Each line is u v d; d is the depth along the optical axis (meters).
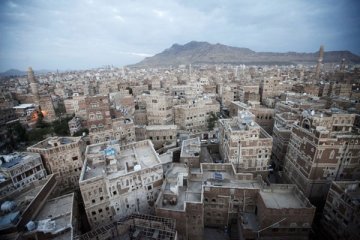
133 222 44.38
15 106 188.38
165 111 124.00
